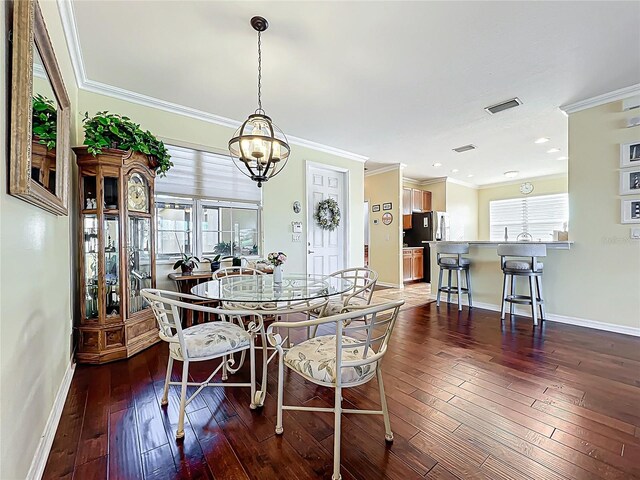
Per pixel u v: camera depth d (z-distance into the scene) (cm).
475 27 212
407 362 253
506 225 790
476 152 519
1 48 103
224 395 202
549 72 271
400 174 614
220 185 375
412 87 295
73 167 257
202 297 201
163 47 232
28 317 128
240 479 132
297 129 407
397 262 628
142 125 318
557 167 626
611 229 325
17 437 114
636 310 313
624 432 161
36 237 142
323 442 156
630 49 237
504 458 143
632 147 309
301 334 327
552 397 196
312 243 480
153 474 135
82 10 193
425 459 143
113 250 260
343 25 208
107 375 227
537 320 372
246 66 258
